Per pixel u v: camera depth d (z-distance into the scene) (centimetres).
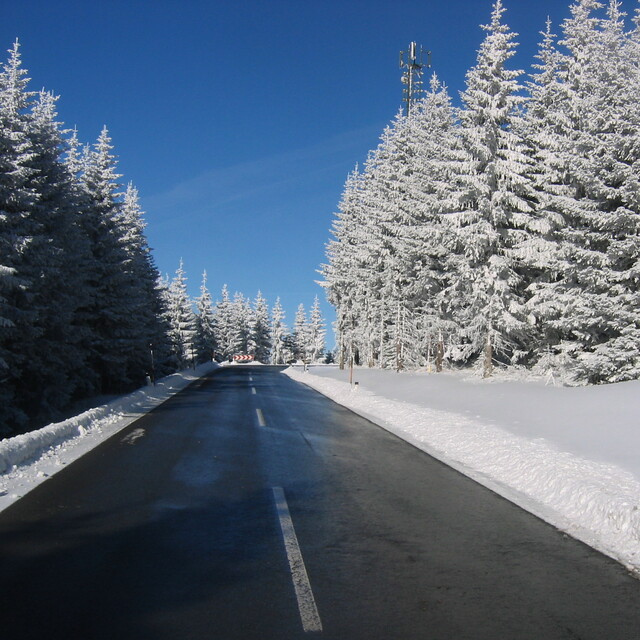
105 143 3130
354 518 691
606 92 2117
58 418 2339
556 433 1177
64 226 2297
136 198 4572
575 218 2312
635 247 1853
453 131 2644
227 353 11125
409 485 867
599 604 452
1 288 1712
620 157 1998
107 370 3212
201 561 544
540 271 2648
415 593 471
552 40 2753
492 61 2389
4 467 943
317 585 486
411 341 3844
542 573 516
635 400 1390
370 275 4022
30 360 2127
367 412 1944
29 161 2184
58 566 530
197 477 920
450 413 1633
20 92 2131
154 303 4500
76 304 2414
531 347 2777
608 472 816
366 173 4669
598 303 1884
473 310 2711
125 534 627
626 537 600
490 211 2398
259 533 632
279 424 1593
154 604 449
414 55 4738
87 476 922
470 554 565
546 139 2350
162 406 2114
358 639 395
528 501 773
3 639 392
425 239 3073
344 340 5284
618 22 2461
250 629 409
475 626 414
